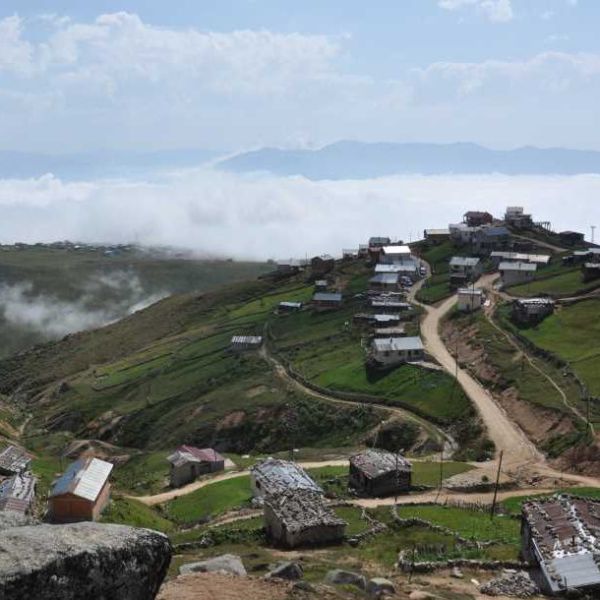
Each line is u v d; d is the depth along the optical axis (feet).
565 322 461.37
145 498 314.55
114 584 57.16
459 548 183.32
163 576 61.98
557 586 141.38
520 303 486.38
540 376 383.65
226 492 296.10
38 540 56.13
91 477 263.90
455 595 138.10
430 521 219.00
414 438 364.17
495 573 157.99
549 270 620.49
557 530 161.89
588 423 316.19
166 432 484.74
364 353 508.53
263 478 279.08
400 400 414.62
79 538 57.82
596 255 618.85
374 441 376.68
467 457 325.83
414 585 144.25
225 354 606.55
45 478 330.75
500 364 415.03
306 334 600.80
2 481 300.61
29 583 52.65
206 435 454.40
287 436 429.79
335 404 436.76
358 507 241.76
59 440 529.45
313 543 195.62
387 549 186.60
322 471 315.58
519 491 266.98
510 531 204.13
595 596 139.13
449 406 384.68
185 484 337.31
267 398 474.08
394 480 269.64
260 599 99.35
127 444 501.15
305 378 492.54
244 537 208.64
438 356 467.11
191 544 204.85
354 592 117.91
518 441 328.90
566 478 279.08
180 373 596.70
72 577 54.85
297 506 205.87
